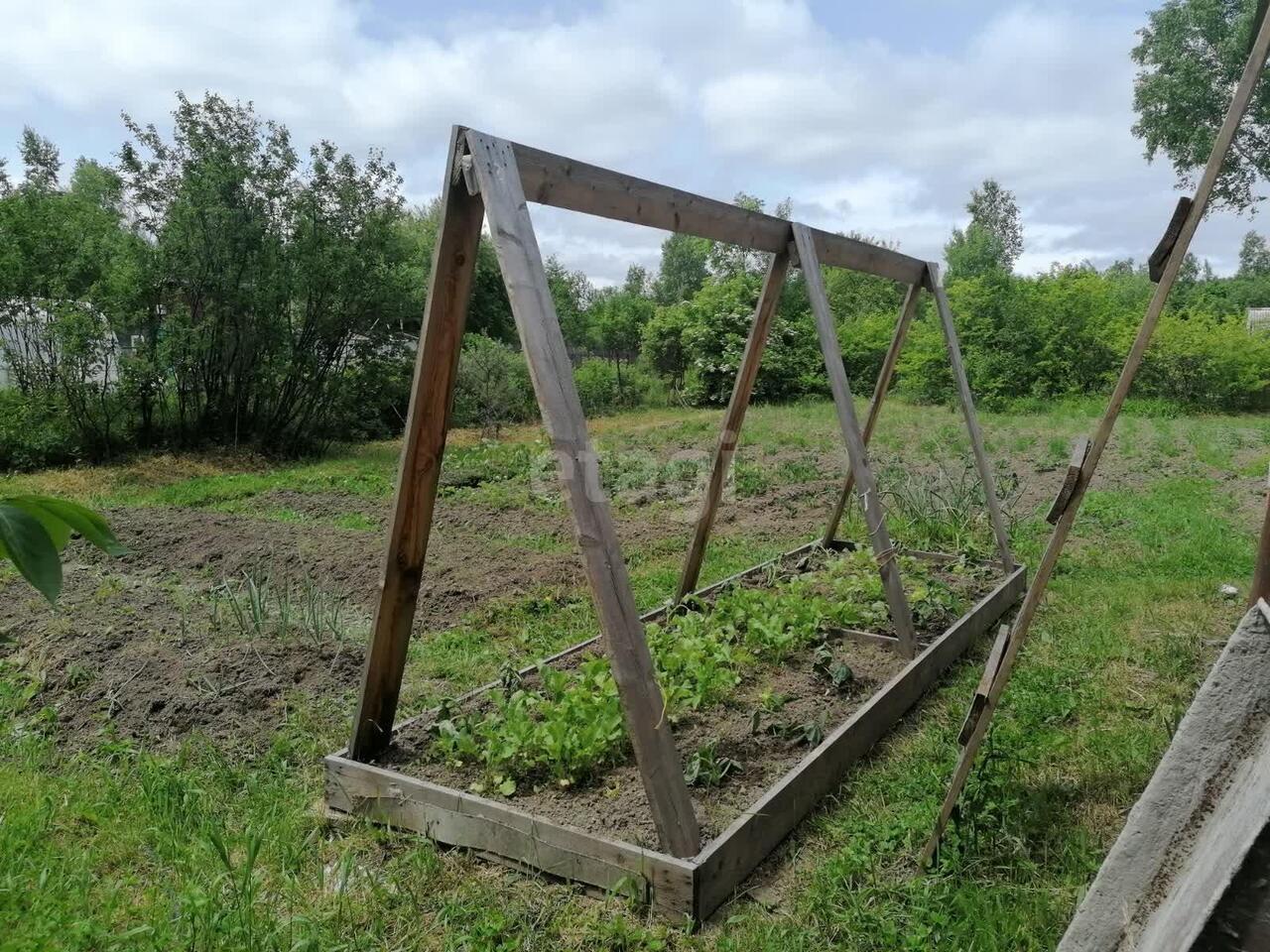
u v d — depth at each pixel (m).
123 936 2.65
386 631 3.54
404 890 3.04
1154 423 16.16
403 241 16.14
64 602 6.14
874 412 6.81
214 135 13.65
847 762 3.84
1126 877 1.88
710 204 4.17
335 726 4.31
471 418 19.03
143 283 13.09
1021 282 21.42
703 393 23.11
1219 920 1.37
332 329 15.10
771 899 3.04
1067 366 19.81
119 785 3.74
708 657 4.30
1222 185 23.41
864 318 24.12
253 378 14.38
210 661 4.93
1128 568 6.96
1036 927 2.79
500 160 3.04
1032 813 3.42
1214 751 1.84
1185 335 18.97
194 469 13.07
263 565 7.18
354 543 7.78
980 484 8.27
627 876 2.92
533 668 4.54
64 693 4.70
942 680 4.85
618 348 28.17
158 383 13.52
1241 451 12.95
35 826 3.38
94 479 11.87
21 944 2.62
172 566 7.29
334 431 16.48
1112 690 4.64
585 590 6.61
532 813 3.22
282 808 3.55
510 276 2.95
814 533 8.33
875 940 2.79
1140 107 23.73
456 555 7.55
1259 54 2.50
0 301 12.42
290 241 14.40
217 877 3.06
